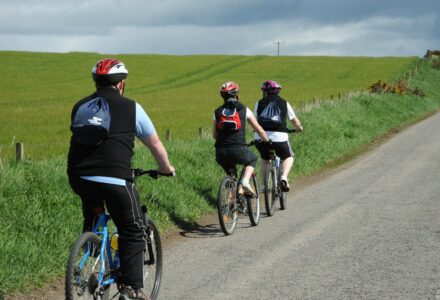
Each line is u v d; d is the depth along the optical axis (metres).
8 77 57.38
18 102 40.66
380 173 13.73
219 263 6.72
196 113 32.72
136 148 11.88
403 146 18.95
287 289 5.70
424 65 66.31
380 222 8.62
